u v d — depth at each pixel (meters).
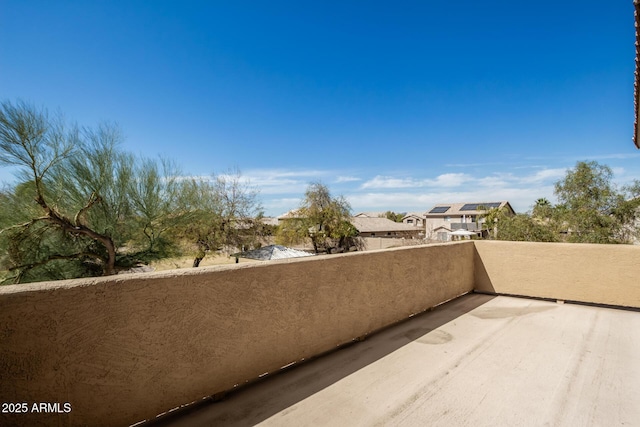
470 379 2.78
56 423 1.69
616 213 13.43
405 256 4.35
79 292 1.77
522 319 4.43
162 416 2.19
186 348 2.20
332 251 30.23
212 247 17.17
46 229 8.37
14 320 1.58
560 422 2.21
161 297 2.08
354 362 3.10
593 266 5.01
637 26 3.46
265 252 16.73
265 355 2.68
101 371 1.84
